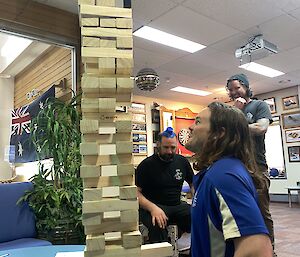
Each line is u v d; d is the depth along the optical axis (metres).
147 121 7.74
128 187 0.72
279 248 3.48
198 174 1.02
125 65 0.73
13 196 2.58
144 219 2.60
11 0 3.05
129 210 0.71
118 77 0.74
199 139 1.04
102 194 0.71
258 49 4.29
